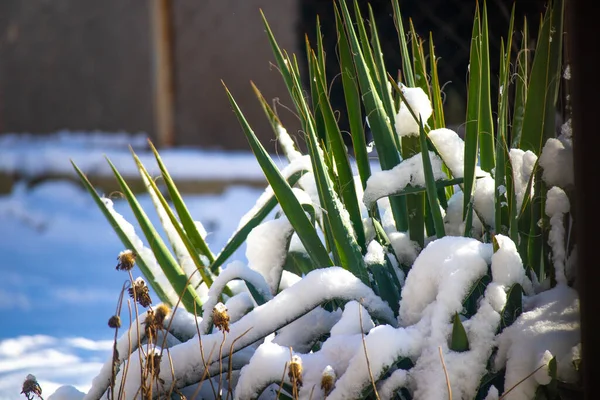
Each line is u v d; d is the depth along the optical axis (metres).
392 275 3.98
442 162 4.00
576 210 3.61
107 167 13.75
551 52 3.94
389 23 8.00
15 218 12.34
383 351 3.72
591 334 3.59
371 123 4.03
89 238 11.61
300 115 4.03
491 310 3.75
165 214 4.23
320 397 3.75
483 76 3.95
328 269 3.86
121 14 18.89
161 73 17.14
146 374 3.78
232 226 11.73
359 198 4.15
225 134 17.02
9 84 19.34
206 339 3.83
